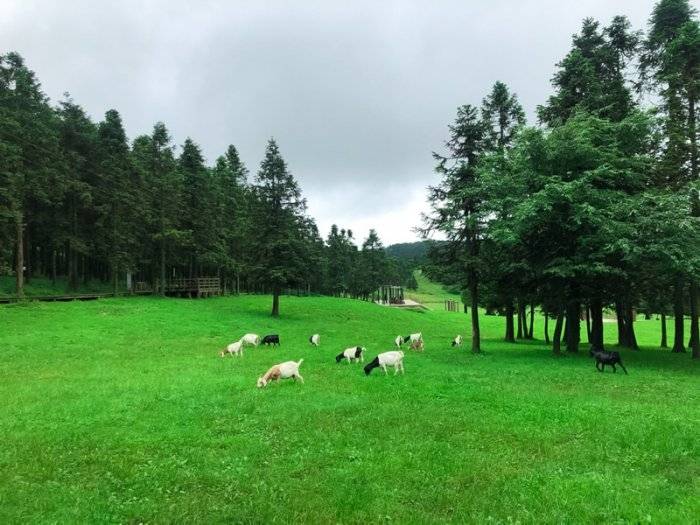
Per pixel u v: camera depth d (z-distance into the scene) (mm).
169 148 54188
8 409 13453
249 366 22062
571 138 26188
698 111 26703
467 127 29562
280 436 10781
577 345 30594
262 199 47969
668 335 55719
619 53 31656
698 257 22312
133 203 47562
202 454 9633
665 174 27844
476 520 6766
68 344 27562
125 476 8555
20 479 8375
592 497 7441
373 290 102625
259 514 7000
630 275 26234
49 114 45250
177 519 6895
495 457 9320
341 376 19234
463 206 29500
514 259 28984
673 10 28219
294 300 62188
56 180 42250
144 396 15172
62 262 61938
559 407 13477
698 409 13469
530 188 27609
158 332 33656
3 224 36062
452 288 31438
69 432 11227
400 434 10812
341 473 8492
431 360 25484
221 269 66938
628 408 13359
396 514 6980
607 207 24719
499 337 50062
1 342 26719
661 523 6594
